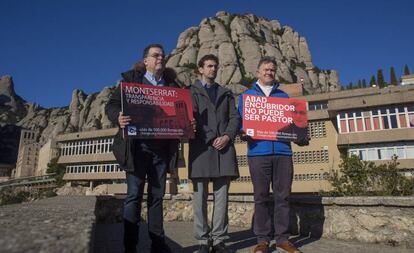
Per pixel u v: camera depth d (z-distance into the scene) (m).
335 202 5.65
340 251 4.68
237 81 110.12
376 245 5.10
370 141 37.00
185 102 4.43
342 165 9.27
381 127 37.03
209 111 4.66
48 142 87.12
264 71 5.45
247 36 127.56
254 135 4.98
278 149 4.93
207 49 125.56
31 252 1.25
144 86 4.27
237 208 7.64
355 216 5.48
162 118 4.23
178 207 8.78
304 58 141.00
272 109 5.17
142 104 4.20
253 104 5.13
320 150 39.78
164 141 4.28
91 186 59.75
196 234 4.46
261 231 4.69
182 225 7.80
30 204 3.75
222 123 4.69
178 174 47.03
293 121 5.18
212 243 4.49
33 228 1.71
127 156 3.89
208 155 4.48
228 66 115.69
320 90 123.50
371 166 8.59
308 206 6.13
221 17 141.12
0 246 1.32
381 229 5.19
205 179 4.54
